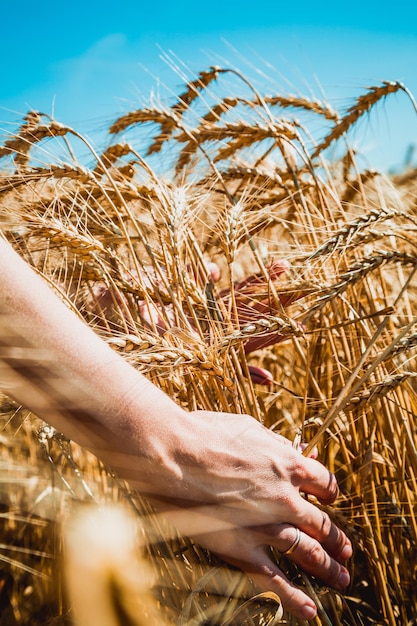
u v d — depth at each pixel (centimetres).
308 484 67
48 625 64
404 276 99
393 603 76
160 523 70
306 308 80
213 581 68
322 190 92
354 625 70
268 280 76
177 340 68
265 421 85
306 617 64
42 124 84
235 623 66
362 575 79
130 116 94
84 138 81
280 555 71
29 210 81
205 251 96
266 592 62
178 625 62
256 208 96
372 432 78
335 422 80
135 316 78
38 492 71
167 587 69
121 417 58
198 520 62
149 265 90
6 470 67
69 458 71
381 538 77
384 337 85
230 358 77
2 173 82
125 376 59
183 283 73
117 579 43
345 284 73
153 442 60
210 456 62
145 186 83
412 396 81
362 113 101
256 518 63
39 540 73
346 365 88
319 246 75
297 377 97
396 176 107
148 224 86
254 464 63
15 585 70
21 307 56
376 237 76
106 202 88
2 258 57
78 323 59
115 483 72
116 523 45
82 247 74
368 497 79
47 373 56
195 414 67
